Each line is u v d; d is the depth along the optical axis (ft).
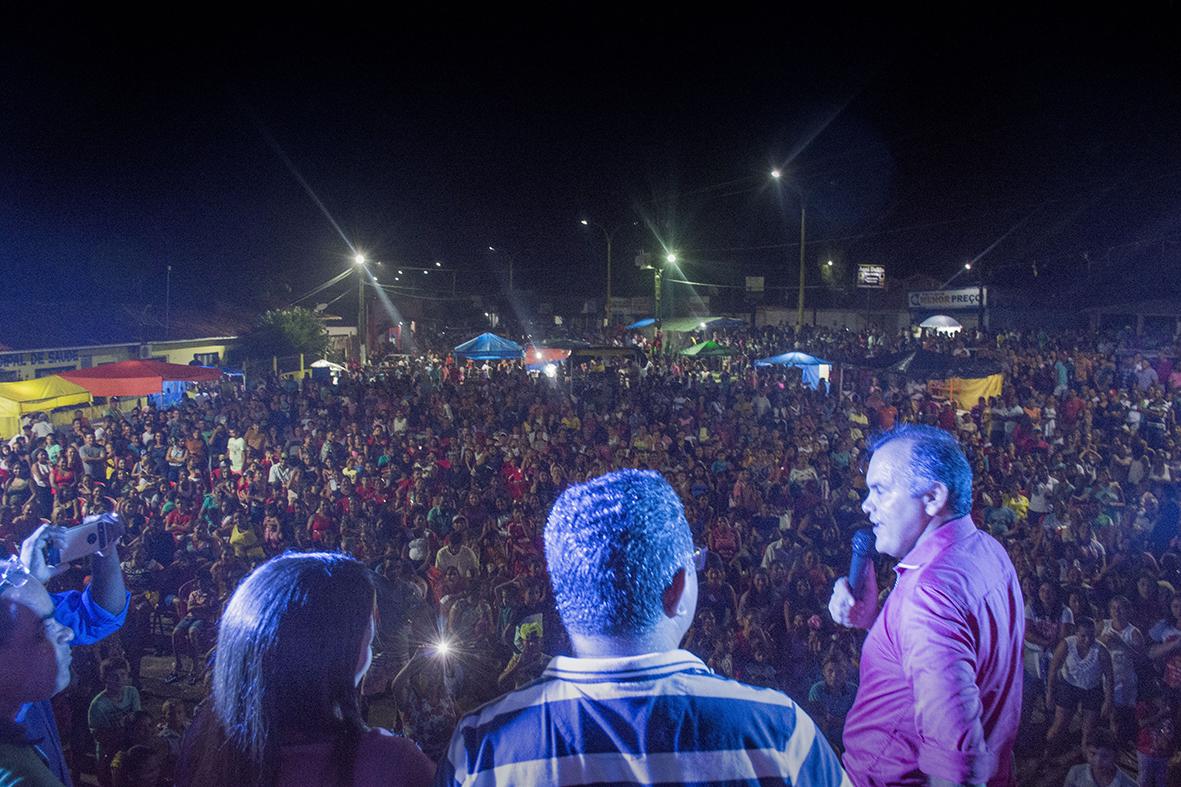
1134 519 38.70
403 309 195.11
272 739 4.88
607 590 4.27
